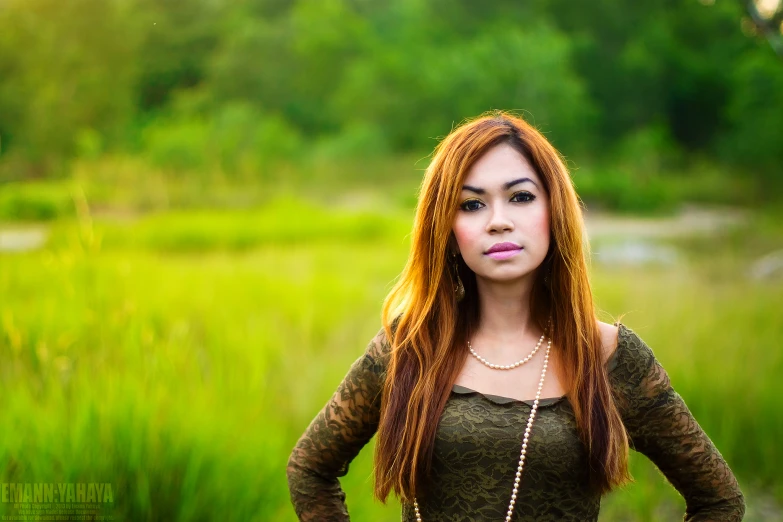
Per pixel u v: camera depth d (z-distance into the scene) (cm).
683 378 477
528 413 161
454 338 171
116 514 283
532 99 3441
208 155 2289
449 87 3594
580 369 163
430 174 174
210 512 295
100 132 2777
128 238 1227
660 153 3541
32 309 463
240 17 4903
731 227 1825
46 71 2745
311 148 3391
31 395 345
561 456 159
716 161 3616
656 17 4419
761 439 431
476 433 160
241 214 1683
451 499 162
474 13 4488
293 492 179
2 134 2492
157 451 305
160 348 397
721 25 4462
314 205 1975
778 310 646
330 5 4747
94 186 1702
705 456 166
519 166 166
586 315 167
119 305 459
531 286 174
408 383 169
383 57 3972
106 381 343
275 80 4575
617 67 4209
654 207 2561
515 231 164
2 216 1631
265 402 414
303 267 972
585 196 2608
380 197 2481
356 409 178
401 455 165
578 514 162
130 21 3991
